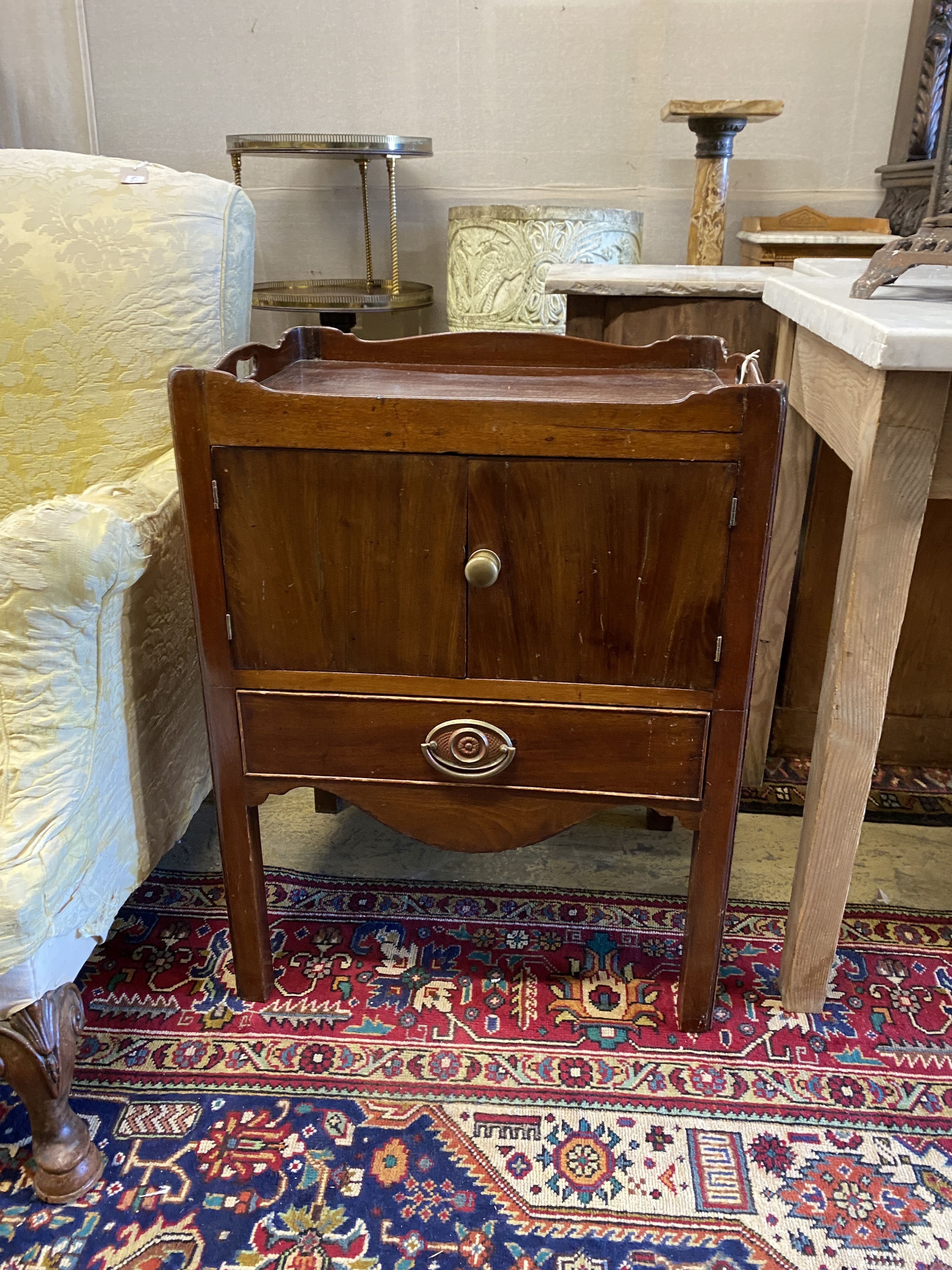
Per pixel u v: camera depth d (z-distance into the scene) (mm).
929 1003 1095
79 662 825
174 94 2105
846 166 2037
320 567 888
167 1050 1023
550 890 1291
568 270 1485
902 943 1188
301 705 953
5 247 1165
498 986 1118
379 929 1213
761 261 1744
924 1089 980
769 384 780
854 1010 1087
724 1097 971
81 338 1177
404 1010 1082
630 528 839
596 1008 1087
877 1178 884
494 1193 867
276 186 2156
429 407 811
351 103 2086
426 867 1341
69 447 1215
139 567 877
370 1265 801
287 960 1158
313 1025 1060
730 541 833
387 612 901
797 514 1319
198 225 1204
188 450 850
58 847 815
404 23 2008
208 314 1213
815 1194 869
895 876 1316
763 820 1448
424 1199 860
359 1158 899
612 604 873
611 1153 907
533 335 1134
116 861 955
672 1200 863
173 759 1109
